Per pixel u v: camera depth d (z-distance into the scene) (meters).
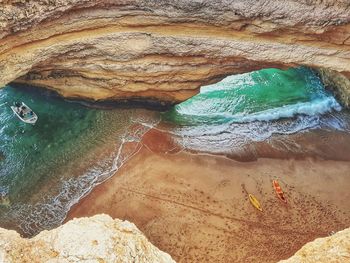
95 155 11.36
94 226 6.10
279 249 9.79
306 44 10.57
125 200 10.58
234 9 9.91
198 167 11.18
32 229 10.17
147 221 10.20
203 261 9.58
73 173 11.05
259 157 11.48
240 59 10.97
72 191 10.76
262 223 10.20
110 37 10.50
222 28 10.36
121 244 5.92
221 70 11.30
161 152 11.46
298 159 11.48
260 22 10.12
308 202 10.60
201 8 9.95
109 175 11.02
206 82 11.65
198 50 10.70
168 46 10.63
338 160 11.52
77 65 11.07
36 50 10.38
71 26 10.23
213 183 10.87
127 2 9.93
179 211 10.36
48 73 11.41
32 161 11.22
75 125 11.93
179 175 11.01
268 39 10.55
